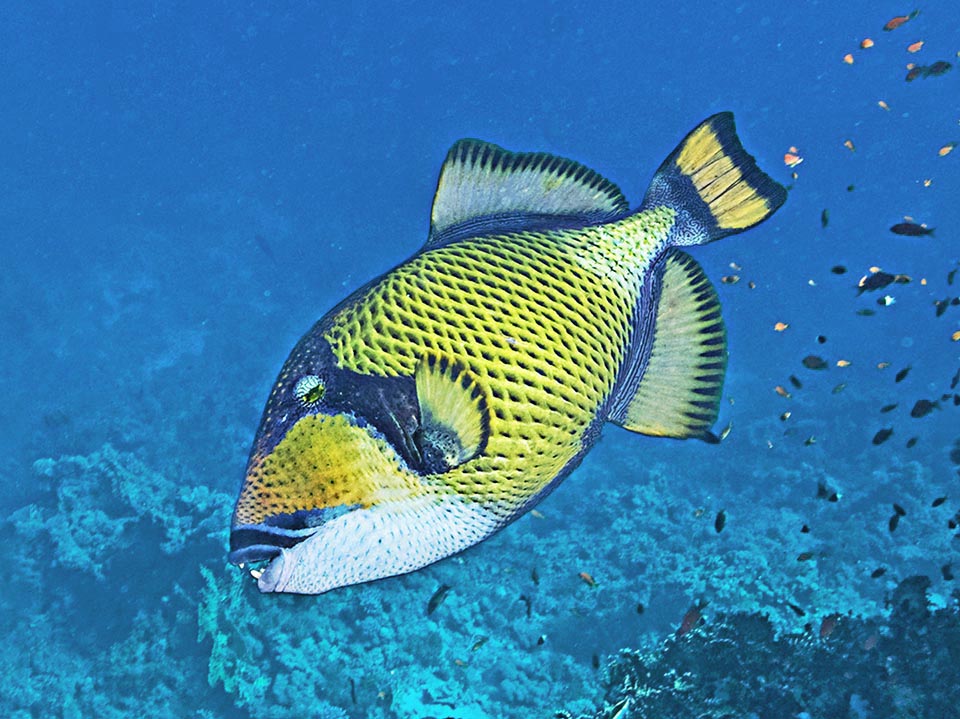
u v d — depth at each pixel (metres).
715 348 2.05
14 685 7.85
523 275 1.82
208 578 7.96
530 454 1.72
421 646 7.38
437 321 1.71
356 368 1.65
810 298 15.83
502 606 7.68
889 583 7.54
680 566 8.01
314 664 7.32
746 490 9.41
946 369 12.36
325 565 1.62
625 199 2.13
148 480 9.59
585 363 1.82
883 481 9.08
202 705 7.43
